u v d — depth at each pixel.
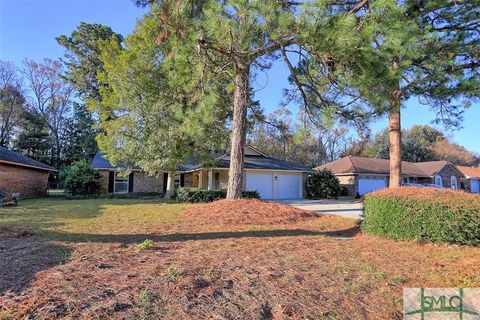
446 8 8.54
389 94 7.48
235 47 6.49
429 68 8.64
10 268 4.07
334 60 6.97
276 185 23.19
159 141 14.80
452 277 4.32
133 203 15.25
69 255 4.78
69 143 37.97
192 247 5.61
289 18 5.96
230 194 10.75
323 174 24.56
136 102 14.73
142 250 5.22
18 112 35.88
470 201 6.37
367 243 6.50
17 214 10.61
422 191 7.04
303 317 3.09
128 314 2.92
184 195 16.30
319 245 6.18
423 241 6.52
